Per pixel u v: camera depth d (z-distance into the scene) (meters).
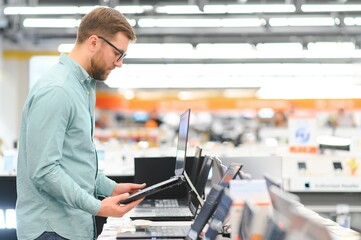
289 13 9.94
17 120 16.22
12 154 5.81
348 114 17.80
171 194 4.30
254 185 1.98
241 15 10.23
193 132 16.06
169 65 17.23
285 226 1.44
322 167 5.84
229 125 19.39
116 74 17.89
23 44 16.12
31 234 2.45
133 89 21.08
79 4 9.50
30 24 10.29
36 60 16.28
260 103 19.25
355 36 14.79
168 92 20.45
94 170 2.60
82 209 2.39
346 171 5.83
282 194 1.54
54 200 2.46
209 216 2.00
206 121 19.61
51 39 15.65
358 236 2.42
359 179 5.71
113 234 2.81
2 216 5.17
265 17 9.95
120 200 2.50
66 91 2.42
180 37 15.14
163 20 10.16
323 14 10.50
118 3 10.05
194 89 20.45
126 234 2.65
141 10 9.13
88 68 2.59
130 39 2.63
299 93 18.55
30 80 16.28
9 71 16.20
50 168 2.33
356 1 9.06
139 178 4.38
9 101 16.19
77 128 2.47
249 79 18.77
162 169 4.38
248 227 1.84
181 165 3.20
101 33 2.55
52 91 2.38
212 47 14.31
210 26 10.29
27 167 2.41
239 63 16.97
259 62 16.78
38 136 2.34
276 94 18.95
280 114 17.80
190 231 2.26
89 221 2.58
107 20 2.55
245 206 1.92
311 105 18.39
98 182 2.99
